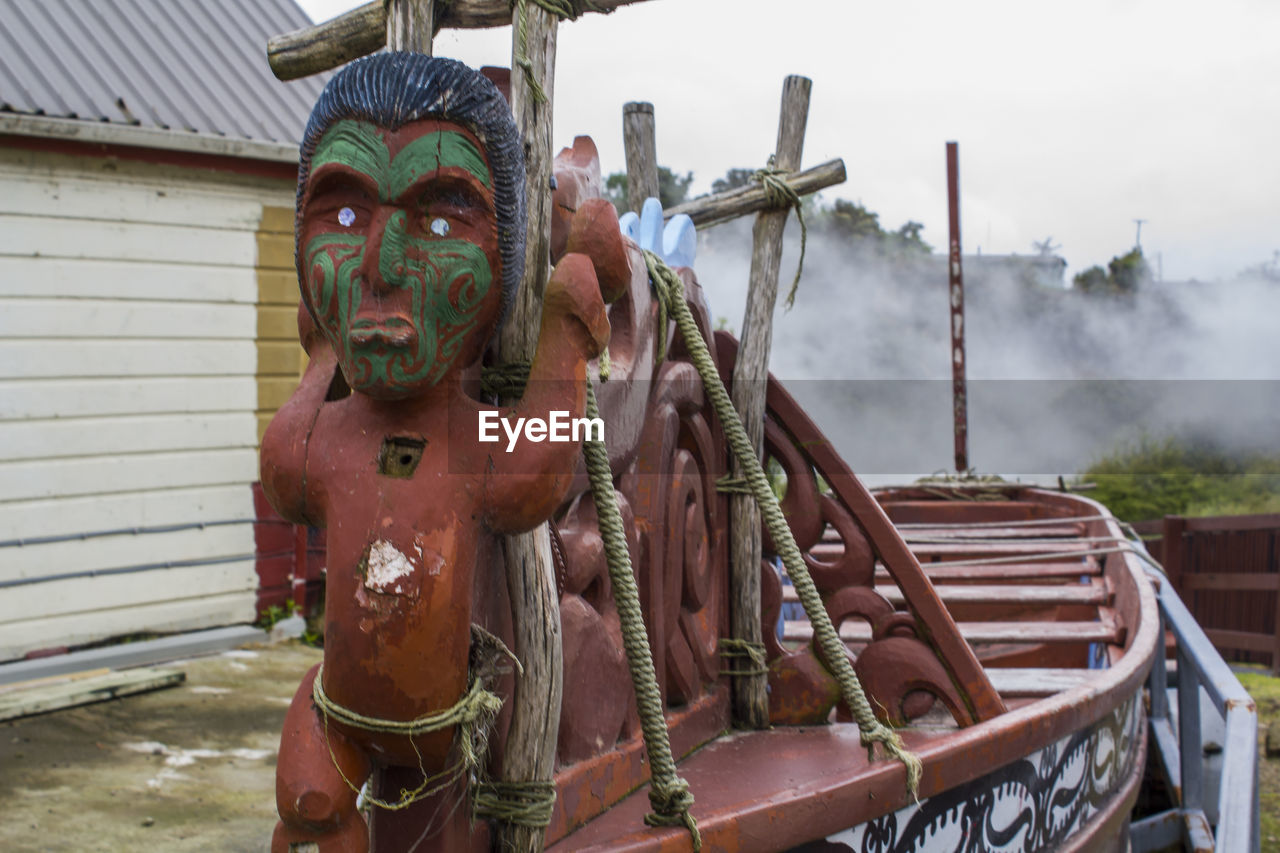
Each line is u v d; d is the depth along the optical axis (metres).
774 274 3.10
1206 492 12.71
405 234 1.45
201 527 6.78
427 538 1.50
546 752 1.83
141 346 6.52
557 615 1.84
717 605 2.90
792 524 3.08
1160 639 4.73
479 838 1.77
